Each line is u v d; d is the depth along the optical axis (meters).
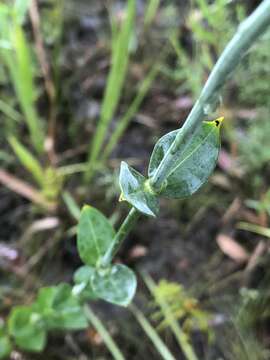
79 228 0.09
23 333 0.11
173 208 0.14
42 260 0.13
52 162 0.14
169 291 0.12
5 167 0.14
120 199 0.07
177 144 0.05
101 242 0.09
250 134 0.14
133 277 0.09
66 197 0.14
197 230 0.14
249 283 0.13
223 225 0.14
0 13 0.13
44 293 0.11
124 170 0.06
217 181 0.14
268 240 0.13
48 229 0.13
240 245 0.13
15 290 0.13
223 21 0.14
